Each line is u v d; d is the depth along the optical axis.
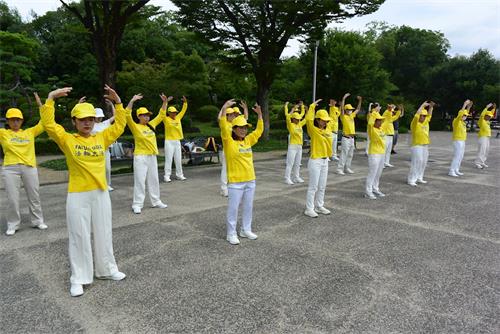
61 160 13.77
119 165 11.40
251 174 5.97
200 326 3.68
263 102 21.45
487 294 4.38
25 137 6.36
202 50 34.81
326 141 7.38
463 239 6.23
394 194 9.53
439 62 42.53
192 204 8.33
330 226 6.84
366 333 3.60
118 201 8.55
